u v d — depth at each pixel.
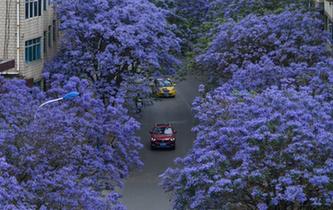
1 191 23.78
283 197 26.41
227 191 27.05
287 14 50.56
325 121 29.42
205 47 55.31
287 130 28.28
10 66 44.88
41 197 27.03
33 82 50.56
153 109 66.50
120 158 36.50
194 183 27.86
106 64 50.38
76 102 35.91
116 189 44.25
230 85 40.34
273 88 33.41
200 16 68.38
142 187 44.88
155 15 53.16
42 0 51.81
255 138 28.08
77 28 51.56
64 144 30.80
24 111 33.44
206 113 33.38
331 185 26.78
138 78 51.34
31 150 29.59
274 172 27.66
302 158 27.27
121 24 51.94
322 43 49.34
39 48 51.75
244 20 51.50
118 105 38.16
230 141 29.44
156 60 51.34
